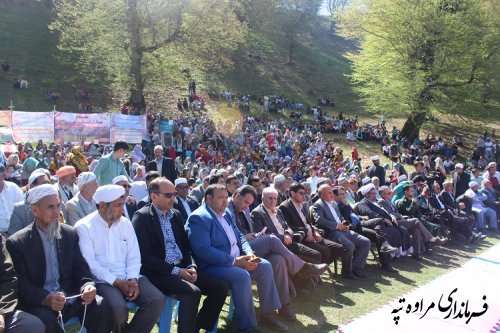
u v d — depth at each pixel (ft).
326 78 170.91
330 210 25.57
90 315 13.01
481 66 102.78
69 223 18.39
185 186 23.72
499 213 42.75
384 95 106.11
